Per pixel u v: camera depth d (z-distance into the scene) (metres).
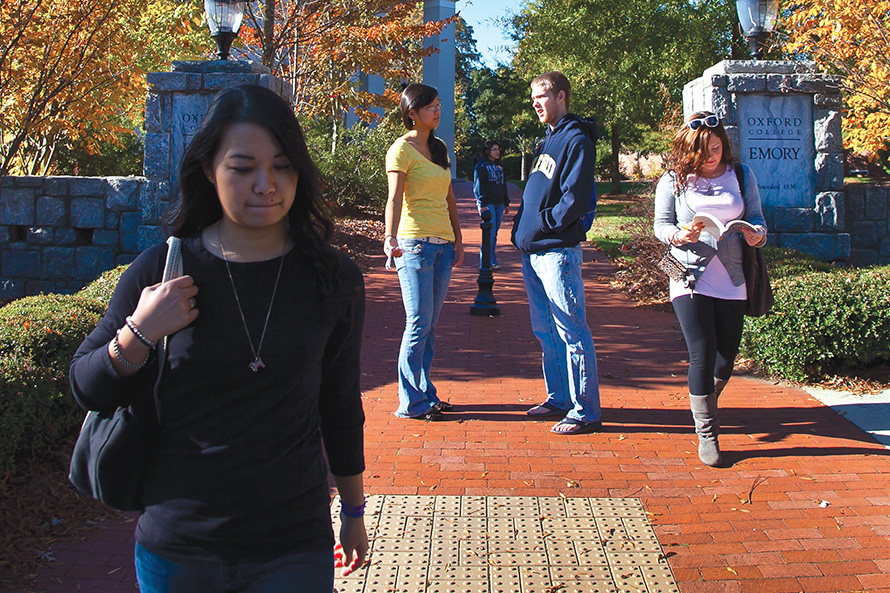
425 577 3.20
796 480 4.18
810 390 5.82
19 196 10.08
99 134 12.33
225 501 1.68
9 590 3.12
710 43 23.03
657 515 3.76
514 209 23.77
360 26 14.60
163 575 1.70
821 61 10.02
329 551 1.81
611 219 18.78
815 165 9.24
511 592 3.10
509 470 4.30
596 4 24.42
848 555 3.38
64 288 10.13
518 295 10.05
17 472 4.17
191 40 12.36
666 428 5.02
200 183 1.81
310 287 1.78
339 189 16.86
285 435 1.73
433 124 4.88
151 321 1.63
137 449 1.73
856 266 9.62
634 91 24.23
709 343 4.35
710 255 4.32
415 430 4.95
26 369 4.22
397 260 4.99
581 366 4.85
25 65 9.33
